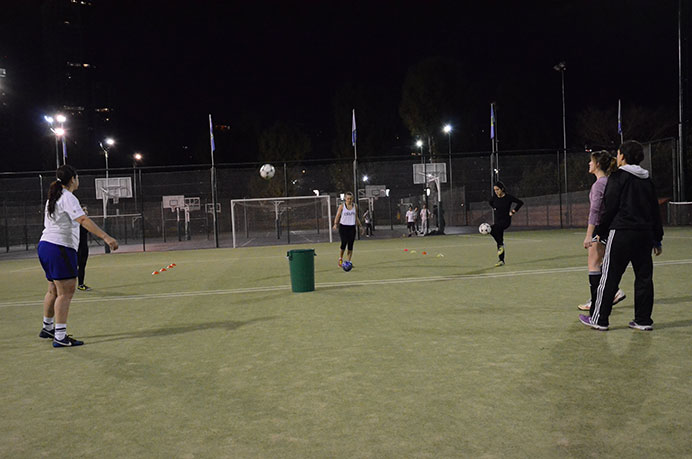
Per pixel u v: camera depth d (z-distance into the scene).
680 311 6.20
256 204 43.44
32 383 4.44
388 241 23.34
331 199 44.84
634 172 5.15
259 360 4.84
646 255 5.30
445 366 4.41
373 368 4.44
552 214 31.72
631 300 7.07
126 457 2.93
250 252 20.12
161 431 3.28
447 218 39.22
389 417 3.35
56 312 5.70
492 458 2.74
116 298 9.23
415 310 6.96
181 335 6.05
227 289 9.77
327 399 3.73
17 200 31.81
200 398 3.87
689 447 2.79
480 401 3.57
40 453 3.04
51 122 26.80
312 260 9.00
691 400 3.45
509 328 5.73
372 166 46.66
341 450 2.90
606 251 5.37
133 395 4.01
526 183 34.81
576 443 2.88
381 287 9.16
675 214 23.88
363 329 5.96
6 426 3.49
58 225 5.70
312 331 5.97
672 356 4.45
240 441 3.07
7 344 5.99
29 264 19.41
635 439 2.91
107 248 23.05
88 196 34.53
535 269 10.80
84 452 3.02
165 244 29.81
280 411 3.54
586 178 31.53
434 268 11.70
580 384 3.83
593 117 41.84
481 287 8.70
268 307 7.66
